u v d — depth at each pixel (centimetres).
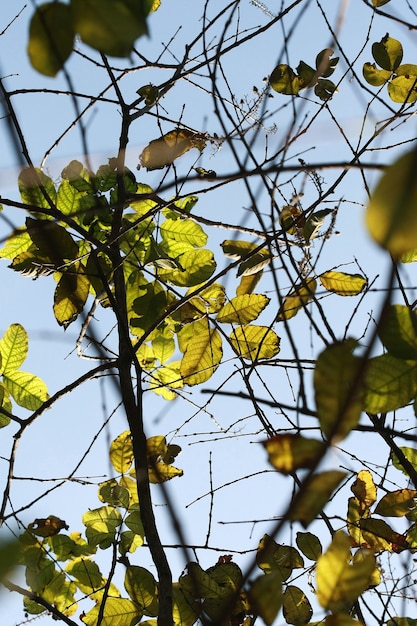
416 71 192
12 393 194
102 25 89
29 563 186
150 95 194
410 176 80
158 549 175
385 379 128
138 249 202
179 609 177
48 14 92
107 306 200
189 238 202
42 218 192
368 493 185
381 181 81
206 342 193
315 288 185
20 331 194
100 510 192
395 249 81
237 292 194
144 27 89
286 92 190
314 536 182
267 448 104
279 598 121
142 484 178
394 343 128
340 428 98
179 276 200
